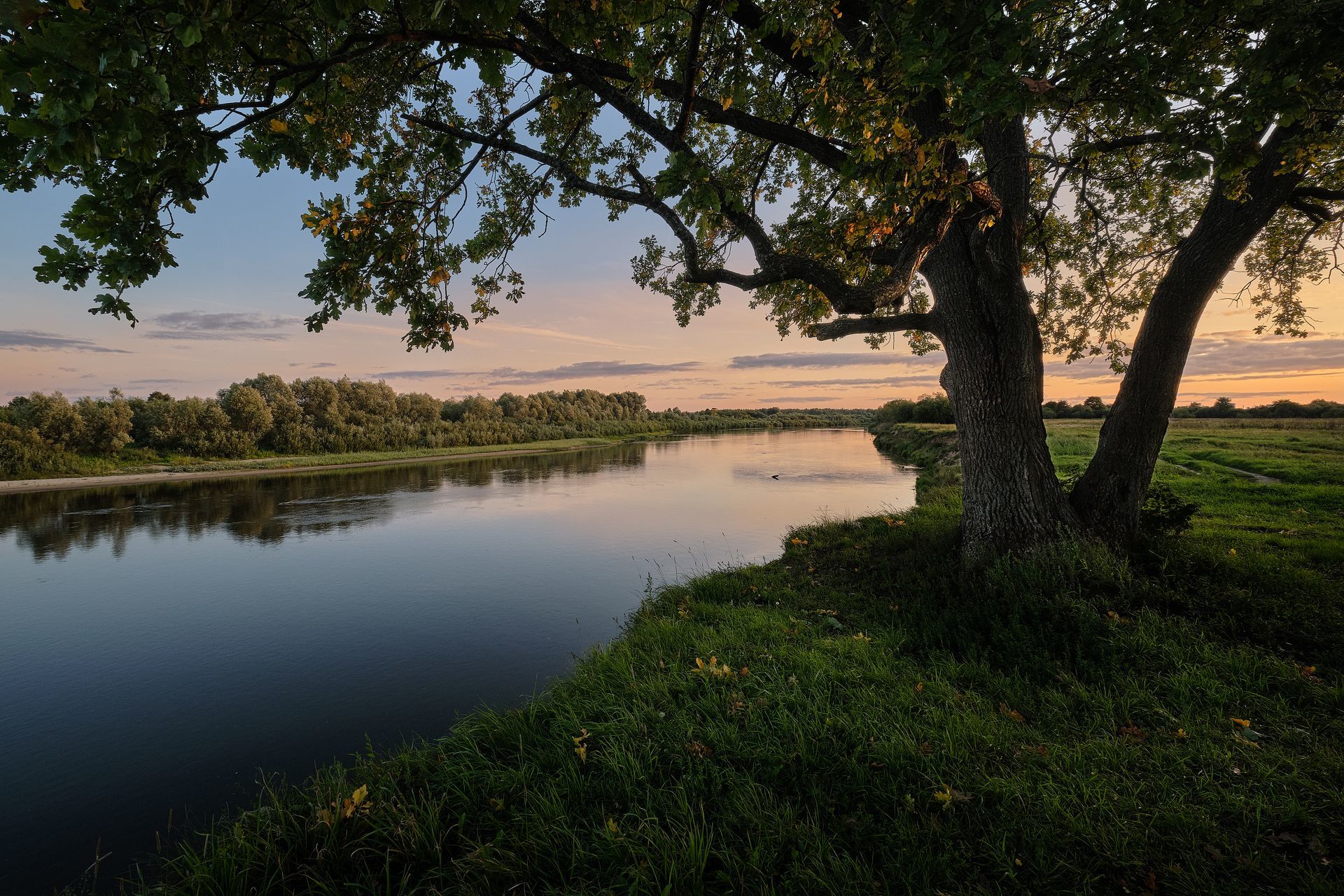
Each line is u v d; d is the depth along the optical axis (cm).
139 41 185
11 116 215
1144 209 910
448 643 805
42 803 475
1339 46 279
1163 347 639
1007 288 610
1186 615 525
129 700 671
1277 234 888
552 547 1424
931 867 266
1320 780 315
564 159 732
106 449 4150
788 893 262
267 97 300
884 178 370
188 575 1286
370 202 484
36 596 1138
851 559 852
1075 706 414
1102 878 258
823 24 343
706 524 1592
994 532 635
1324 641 466
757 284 544
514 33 409
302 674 730
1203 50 356
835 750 360
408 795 366
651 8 321
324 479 3538
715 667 490
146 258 271
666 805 326
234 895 290
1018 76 264
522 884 285
